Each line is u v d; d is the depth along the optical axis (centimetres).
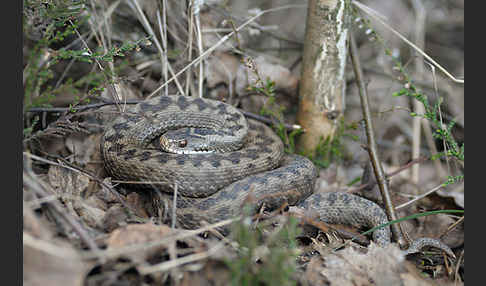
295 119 102
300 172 95
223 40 99
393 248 88
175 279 83
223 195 92
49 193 85
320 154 101
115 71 91
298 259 88
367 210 95
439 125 94
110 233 85
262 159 96
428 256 90
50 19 89
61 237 84
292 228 85
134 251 84
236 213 91
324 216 95
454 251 92
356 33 114
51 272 82
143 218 89
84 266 82
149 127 98
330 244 90
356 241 91
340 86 99
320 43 98
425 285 86
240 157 95
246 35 105
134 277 83
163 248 84
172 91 102
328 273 86
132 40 102
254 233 87
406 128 112
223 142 97
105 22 98
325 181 100
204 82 103
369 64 113
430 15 123
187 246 86
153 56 101
